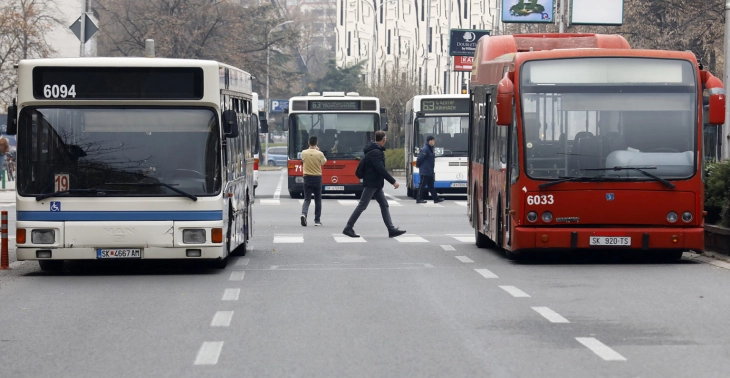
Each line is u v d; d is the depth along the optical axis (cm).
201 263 1936
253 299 1455
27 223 1688
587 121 1820
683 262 1912
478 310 1339
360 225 2977
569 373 945
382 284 1619
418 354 1041
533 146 1820
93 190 1689
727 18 2397
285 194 4925
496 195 2034
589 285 1585
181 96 1702
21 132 1694
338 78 12612
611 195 1812
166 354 1050
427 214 3484
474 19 12950
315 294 1505
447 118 4359
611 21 4875
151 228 1692
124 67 1695
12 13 6431
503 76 1973
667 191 1816
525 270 1800
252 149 2266
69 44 8488
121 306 1394
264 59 8856
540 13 4962
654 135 1822
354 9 14438
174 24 7644
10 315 1321
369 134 4416
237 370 967
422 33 13388
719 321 1241
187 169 1705
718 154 3062
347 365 987
